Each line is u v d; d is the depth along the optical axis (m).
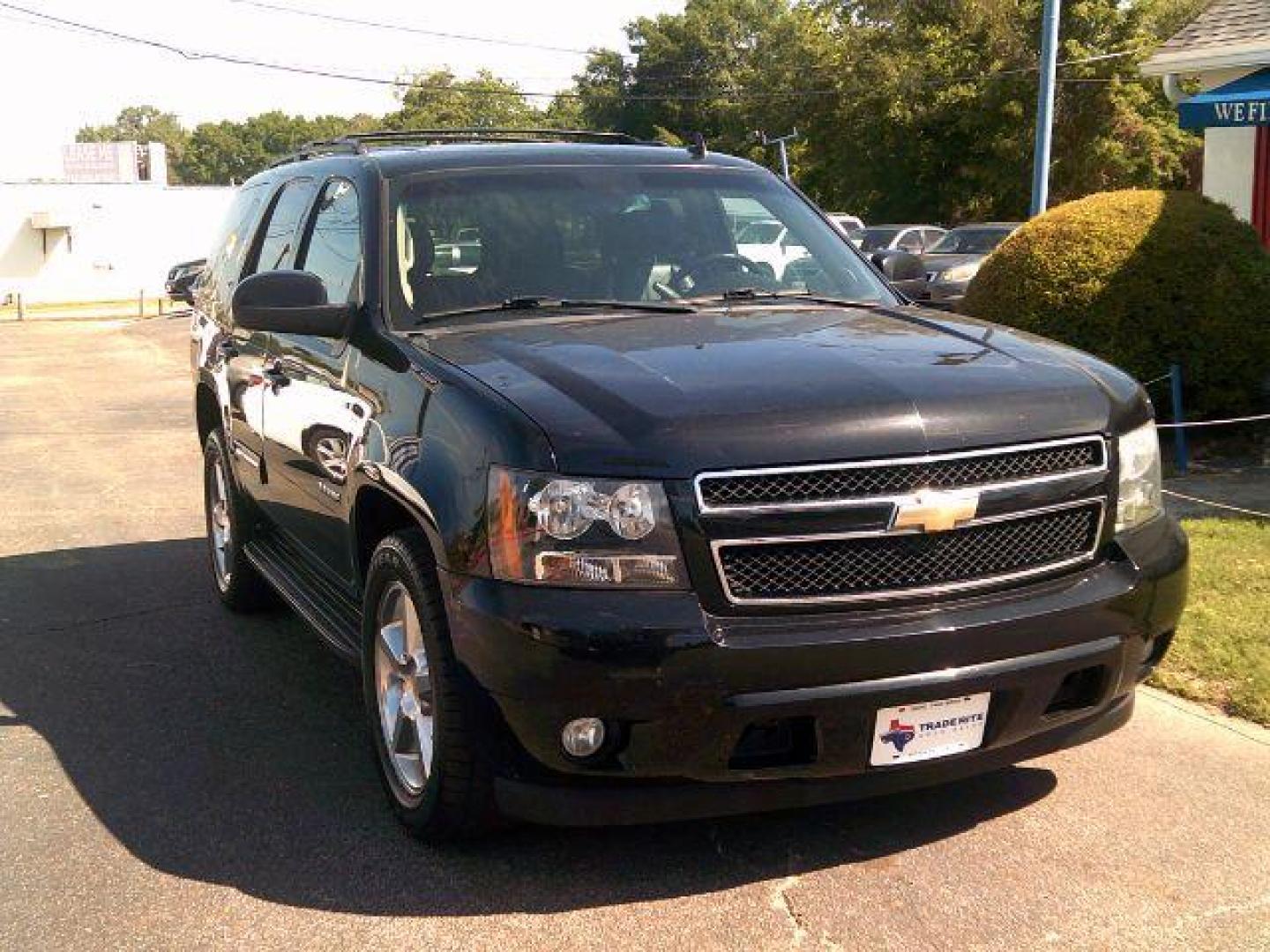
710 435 3.26
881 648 3.23
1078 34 33.75
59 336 29.86
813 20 45.44
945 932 3.34
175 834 4.00
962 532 3.39
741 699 3.18
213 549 6.77
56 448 12.39
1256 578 6.00
